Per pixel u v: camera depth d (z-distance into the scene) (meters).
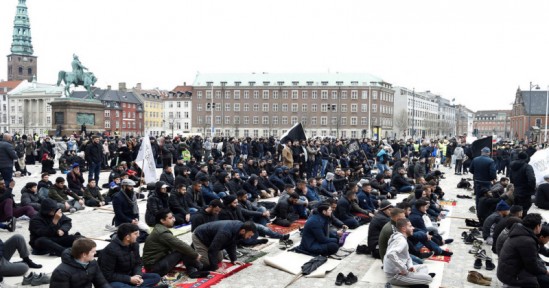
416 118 145.88
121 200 12.44
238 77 118.44
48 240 10.27
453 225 14.81
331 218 13.33
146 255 8.88
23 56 143.50
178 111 136.88
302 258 10.45
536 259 7.90
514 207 10.66
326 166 27.98
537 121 114.75
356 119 110.31
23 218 14.10
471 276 9.08
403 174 22.41
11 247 9.20
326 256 10.67
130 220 12.45
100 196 17.30
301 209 15.20
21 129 130.88
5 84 139.12
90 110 38.66
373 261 10.53
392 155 37.16
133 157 26.31
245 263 10.05
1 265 8.55
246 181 18.92
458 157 32.41
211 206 10.44
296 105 113.12
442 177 29.27
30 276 8.55
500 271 8.19
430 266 10.04
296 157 25.16
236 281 8.98
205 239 9.47
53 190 15.45
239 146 34.25
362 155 32.19
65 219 11.20
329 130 111.56
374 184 19.73
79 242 6.85
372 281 9.07
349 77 113.94
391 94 120.38
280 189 20.70
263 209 14.51
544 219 15.70
